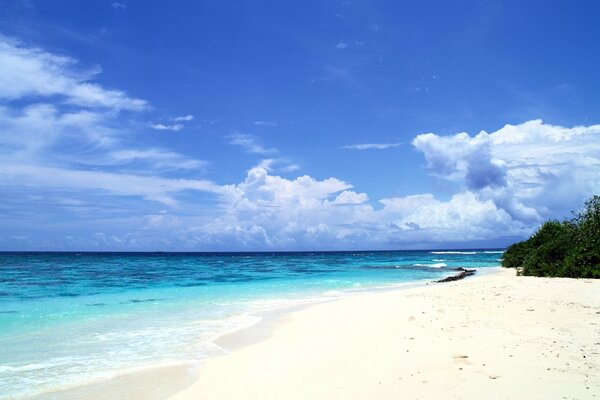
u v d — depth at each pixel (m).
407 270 45.97
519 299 15.00
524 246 39.28
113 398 7.14
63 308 17.39
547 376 6.80
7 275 37.06
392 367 7.71
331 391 6.77
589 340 9.09
